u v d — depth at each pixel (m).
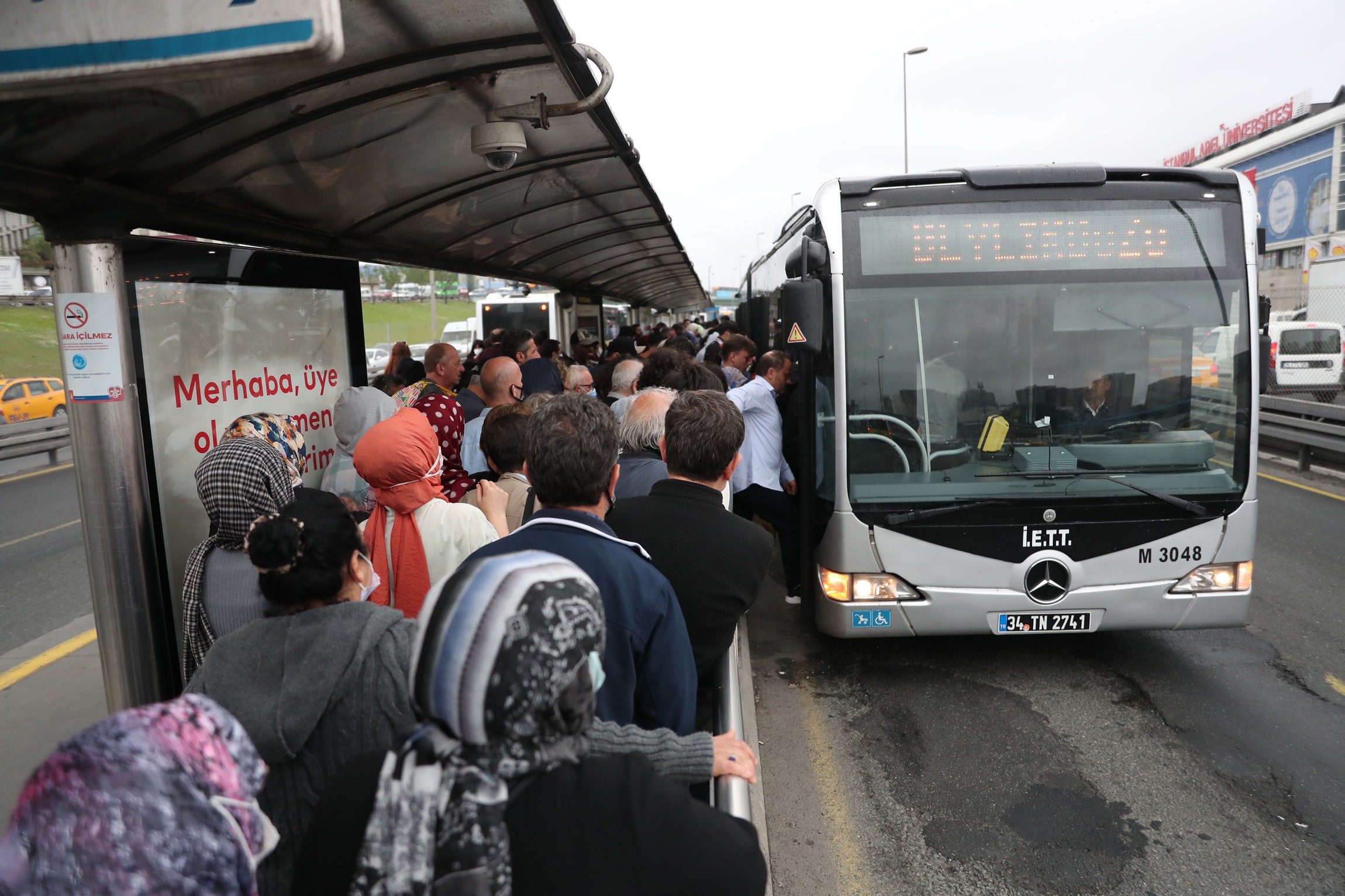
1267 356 12.66
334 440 4.32
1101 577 4.59
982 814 3.72
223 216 3.99
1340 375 18.95
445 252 7.34
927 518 4.62
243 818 1.12
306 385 4.12
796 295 4.46
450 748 1.07
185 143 3.00
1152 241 4.67
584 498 2.18
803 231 5.73
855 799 3.88
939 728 4.50
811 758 4.25
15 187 2.57
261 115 3.09
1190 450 4.61
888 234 4.72
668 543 2.44
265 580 1.69
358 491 3.91
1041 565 4.58
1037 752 4.23
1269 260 37.22
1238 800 3.77
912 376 4.68
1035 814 3.71
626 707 1.97
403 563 2.71
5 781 3.85
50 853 0.96
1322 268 22.19
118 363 2.95
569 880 1.06
